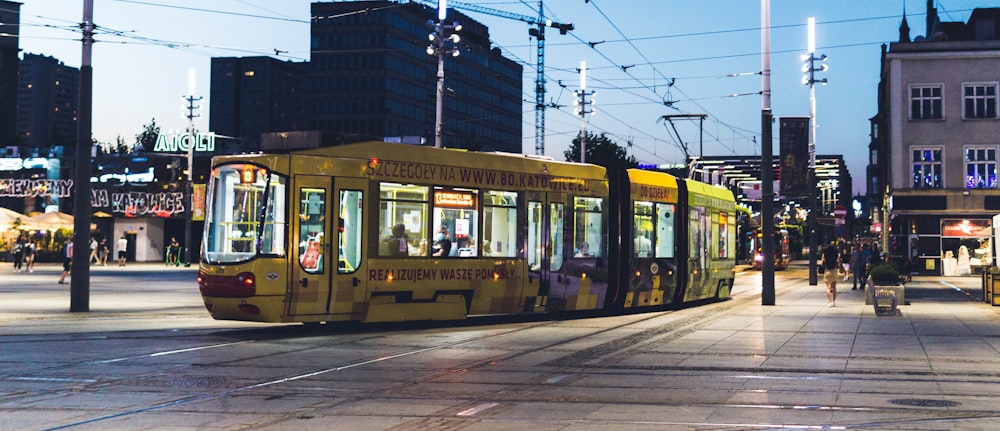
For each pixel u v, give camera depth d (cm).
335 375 1211
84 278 2303
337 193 1783
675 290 2536
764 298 2680
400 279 1850
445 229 1928
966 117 5162
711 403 996
